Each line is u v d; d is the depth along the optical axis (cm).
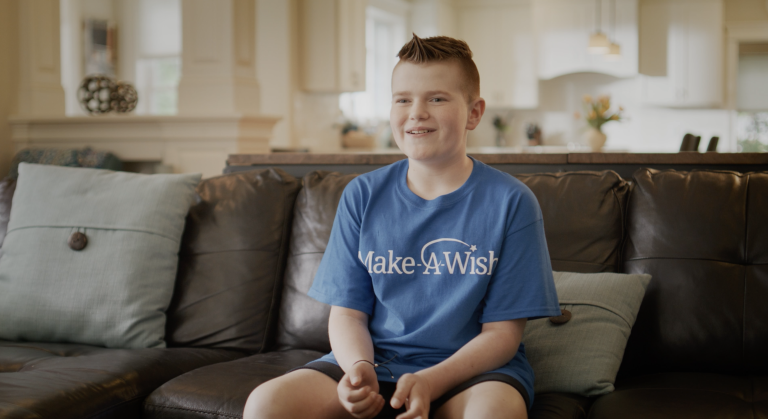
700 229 151
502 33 751
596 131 631
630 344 150
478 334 118
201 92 382
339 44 535
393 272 120
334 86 537
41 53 416
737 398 123
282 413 103
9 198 196
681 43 714
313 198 180
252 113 374
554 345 138
